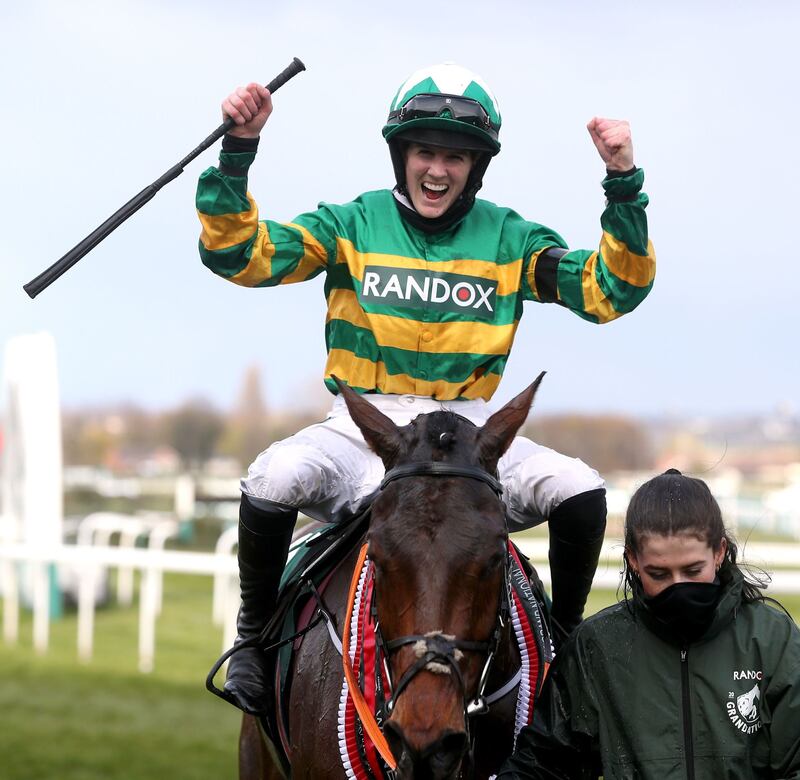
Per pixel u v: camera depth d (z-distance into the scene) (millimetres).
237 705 6012
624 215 5918
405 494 4785
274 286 6355
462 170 6133
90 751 12391
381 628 4773
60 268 5863
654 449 69938
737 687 4758
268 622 6285
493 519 4750
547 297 6465
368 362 6238
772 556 16125
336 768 5344
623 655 4941
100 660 17750
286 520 6059
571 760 5129
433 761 4430
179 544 31562
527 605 5707
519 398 5133
